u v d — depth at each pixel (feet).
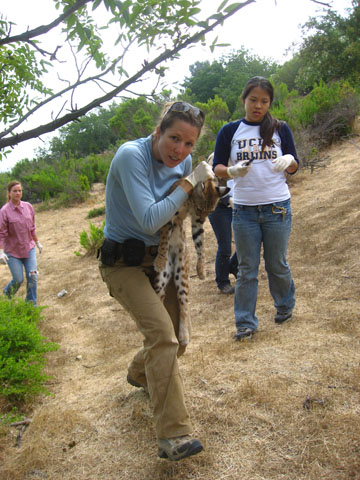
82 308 21.63
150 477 9.11
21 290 26.07
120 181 8.71
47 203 54.29
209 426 10.12
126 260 9.11
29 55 8.13
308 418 9.77
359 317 13.91
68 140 94.79
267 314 16.11
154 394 8.60
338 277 17.53
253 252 13.83
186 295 10.43
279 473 8.54
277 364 12.10
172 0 5.80
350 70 72.54
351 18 73.46
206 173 8.14
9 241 21.43
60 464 9.99
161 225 8.23
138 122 69.21
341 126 36.55
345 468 8.32
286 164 12.54
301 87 80.69
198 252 11.08
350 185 27.63
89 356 15.99
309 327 14.07
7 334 14.80
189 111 7.94
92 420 11.44
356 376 10.87
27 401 13.08
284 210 13.50
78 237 38.19
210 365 12.70
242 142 13.29
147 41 6.28
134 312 9.00
